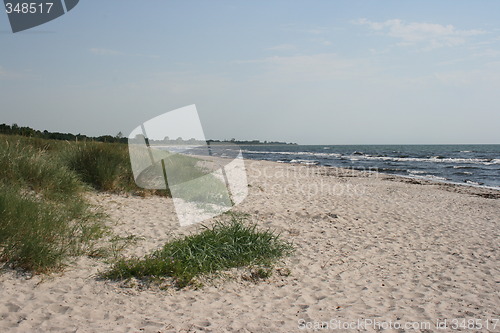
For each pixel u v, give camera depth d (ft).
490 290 17.53
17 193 20.81
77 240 19.48
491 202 45.91
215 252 19.30
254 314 14.06
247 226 26.18
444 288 17.63
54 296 13.96
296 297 15.90
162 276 16.63
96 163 31.96
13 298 13.35
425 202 43.57
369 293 16.69
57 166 28.81
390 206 39.09
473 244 25.71
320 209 34.32
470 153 234.17
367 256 21.98
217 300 15.16
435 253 23.26
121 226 23.56
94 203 27.40
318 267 19.70
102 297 14.40
